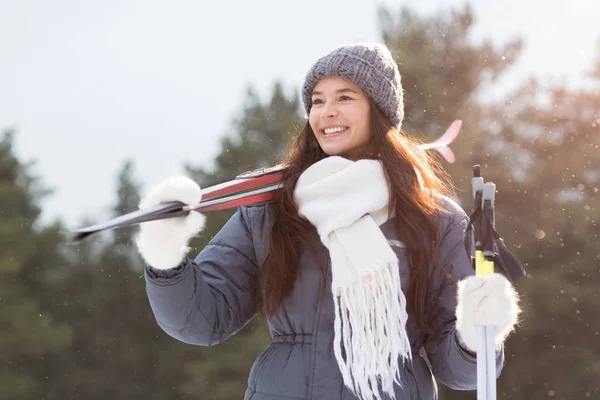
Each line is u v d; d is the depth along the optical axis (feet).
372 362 10.39
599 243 100.07
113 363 129.29
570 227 100.63
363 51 11.76
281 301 11.05
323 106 11.80
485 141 104.47
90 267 133.80
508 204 102.53
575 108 106.01
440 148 12.03
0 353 124.26
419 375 10.96
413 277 11.07
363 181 11.21
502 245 10.14
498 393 100.42
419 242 11.10
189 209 9.96
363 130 11.80
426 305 11.28
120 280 132.77
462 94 106.73
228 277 11.37
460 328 10.00
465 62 107.76
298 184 11.44
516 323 10.43
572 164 103.50
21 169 137.59
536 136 105.81
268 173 11.64
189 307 10.56
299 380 10.69
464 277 11.16
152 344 130.21
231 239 11.56
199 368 111.04
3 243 128.06
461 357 10.33
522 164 104.88
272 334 11.41
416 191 11.27
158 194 9.85
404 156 11.57
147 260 10.12
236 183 11.37
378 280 10.68
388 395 10.65
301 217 11.25
